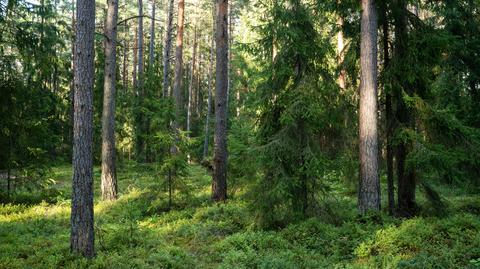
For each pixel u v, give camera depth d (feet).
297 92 39.19
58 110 101.30
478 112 64.69
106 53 60.64
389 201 44.83
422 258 28.73
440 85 64.95
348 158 43.65
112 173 59.93
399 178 45.27
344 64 47.42
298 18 40.09
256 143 42.83
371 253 32.19
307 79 39.96
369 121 41.16
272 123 42.55
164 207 53.26
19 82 55.77
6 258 30.68
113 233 37.99
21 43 54.65
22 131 56.49
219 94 55.98
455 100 65.67
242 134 50.03
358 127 45.47
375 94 41.42
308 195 41.50
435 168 40.19
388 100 44.68
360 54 42.29
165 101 54.80
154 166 55.21
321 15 46.57
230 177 56.59
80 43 30.71
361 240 34.35
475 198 55.11
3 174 61.77
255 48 43.01
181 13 85.15
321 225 37.55
